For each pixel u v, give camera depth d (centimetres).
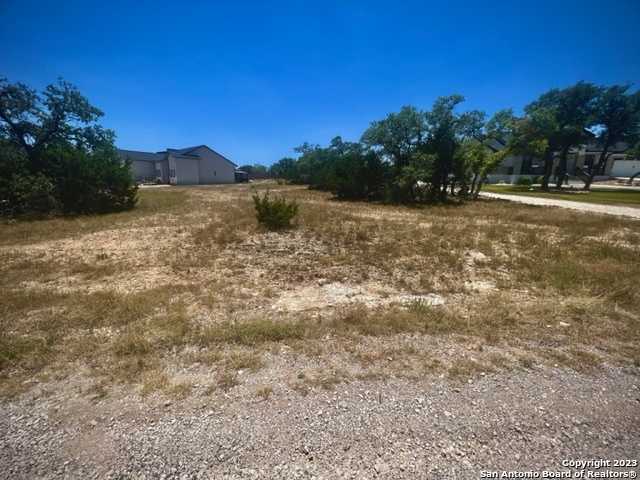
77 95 1310
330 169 2291
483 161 1736
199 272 502
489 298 393
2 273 483
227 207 1384
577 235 815
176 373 236
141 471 157
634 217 1145
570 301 377
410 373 239
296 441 176
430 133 1664
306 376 234
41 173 1116
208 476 155
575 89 2630
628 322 326
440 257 592
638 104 2486
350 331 302
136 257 585
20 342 271
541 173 4172
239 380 229
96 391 216
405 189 1672
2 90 1131
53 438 177
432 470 159
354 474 157
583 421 192
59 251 627
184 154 3772
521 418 194
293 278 479
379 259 581
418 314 341
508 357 262
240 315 345
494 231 849
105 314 335
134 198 1426
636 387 225
